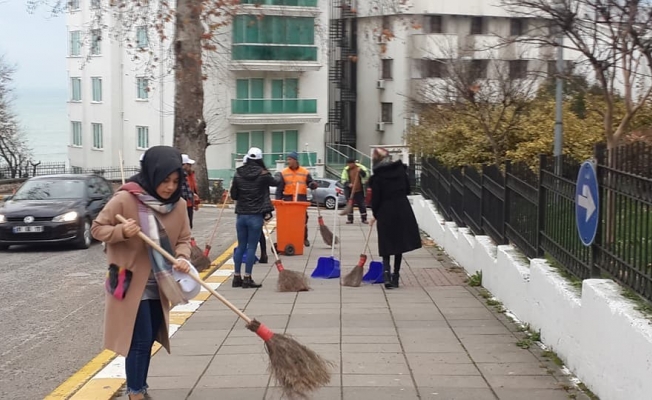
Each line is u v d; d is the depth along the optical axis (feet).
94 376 23.82
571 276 25.44
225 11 83.15
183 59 89.81
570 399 20.76
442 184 58.13
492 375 22.98
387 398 21.03
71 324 32.99
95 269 49.06
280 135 162.50
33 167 165.27
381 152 38.68
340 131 171.12
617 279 21.08
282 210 51.75
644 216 19.44
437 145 76.38
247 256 38.86
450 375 23.04
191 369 24.04
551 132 68.59
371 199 38.19
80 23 179.11
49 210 58.75
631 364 18.28
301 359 19.43
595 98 67.51
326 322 30.48
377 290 37.65
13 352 28.30
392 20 102.89
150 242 19.10
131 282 19.48
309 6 152.97
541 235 28.89
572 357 22.94
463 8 143.84
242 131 157.79
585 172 23.39
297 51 154.92
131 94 169.48
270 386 22.27
